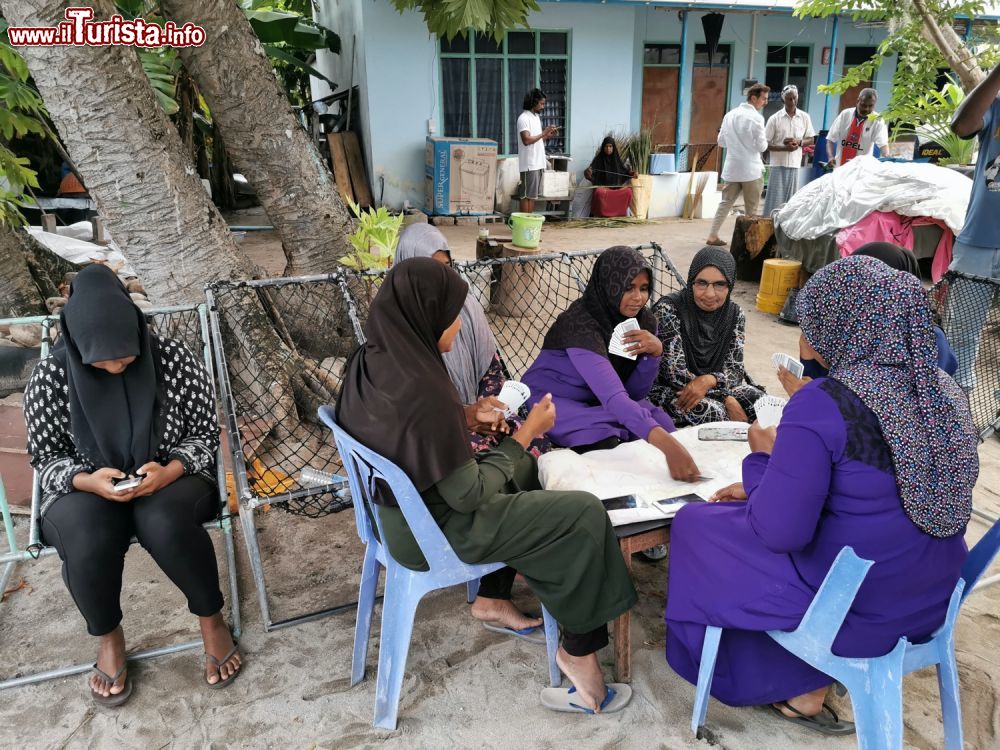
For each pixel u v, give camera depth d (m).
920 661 1.93
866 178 6.29
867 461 1.76
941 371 1.94
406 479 2.02
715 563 2.10
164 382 2.53
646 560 3.09
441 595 2.91
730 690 2.20
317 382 4.26
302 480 3.20
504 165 11.73
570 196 11.58
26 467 3.56
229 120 4.43
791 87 8.98
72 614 2.80
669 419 2.94
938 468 1.78
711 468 2.46
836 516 1.85
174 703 2.37
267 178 4.60
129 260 4.02
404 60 10.92
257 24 9.06
